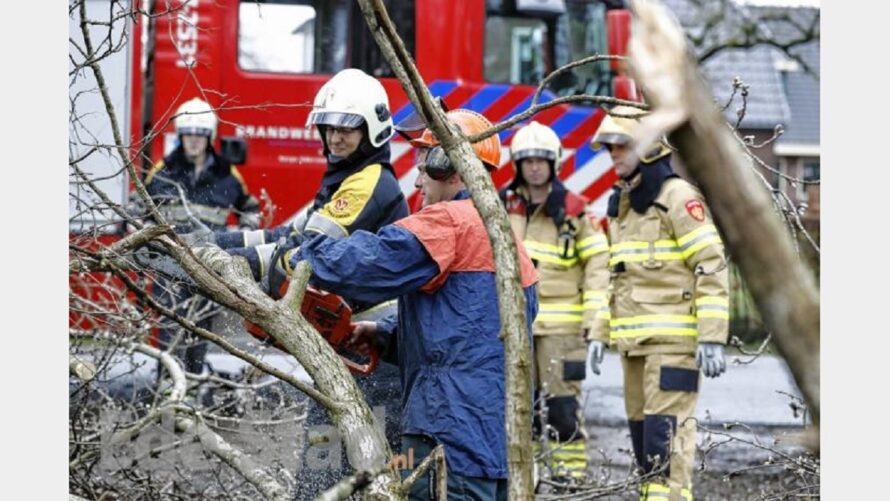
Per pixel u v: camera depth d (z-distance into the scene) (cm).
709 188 110
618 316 668
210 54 1170
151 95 1170
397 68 269
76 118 428
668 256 650
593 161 1237
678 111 111
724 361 633
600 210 1234
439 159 429
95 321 563
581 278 767
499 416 409
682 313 646
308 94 1184
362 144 470
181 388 558
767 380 1297
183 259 365
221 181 948
